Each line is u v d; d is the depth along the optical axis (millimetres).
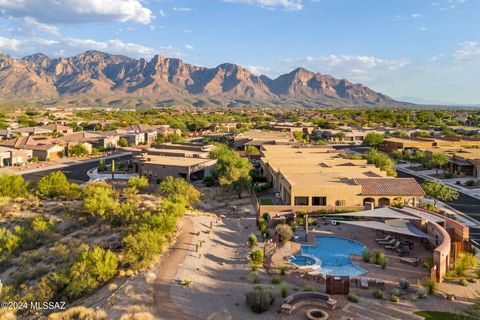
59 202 69625
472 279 37125
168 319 29375
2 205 65000
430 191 65875
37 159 118188
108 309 31172
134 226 48906
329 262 42719
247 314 30422
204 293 34406
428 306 31797
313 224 55875
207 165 93312
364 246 47250
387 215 49406
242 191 78562
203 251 44688
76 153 128750
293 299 32188
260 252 42281
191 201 68875
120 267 39594
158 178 90625
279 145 112938
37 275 40969
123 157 129375
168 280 36250
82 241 48969
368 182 65125
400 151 124812
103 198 59375
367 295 33719
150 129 174875
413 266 40844
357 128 195625
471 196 75000
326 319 29078
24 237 49812
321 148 103375
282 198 70688
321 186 62125
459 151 105000
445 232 42781
